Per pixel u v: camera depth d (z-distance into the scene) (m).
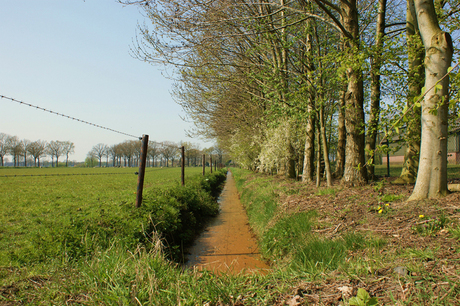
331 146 19.08
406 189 7.70
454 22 8.47
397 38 7.62
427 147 5.66
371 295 2.79
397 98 8.09
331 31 12.12
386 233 4.58
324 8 8.63
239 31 11.43
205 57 13.41
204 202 12.76
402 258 3.54
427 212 4.88
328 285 3.22
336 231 5.46
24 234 7.77
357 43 8.44
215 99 20.38
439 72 5.43
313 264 4.27
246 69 14.09
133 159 153.25
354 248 4.45
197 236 9.20
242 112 20.89
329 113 11.80
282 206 8.85
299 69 12.23
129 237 5.87
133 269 3.96
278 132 16.42
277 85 10.63
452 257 3.22
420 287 2.71
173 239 7.26
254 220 10.26
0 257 5.41
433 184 5.59
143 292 3.32
